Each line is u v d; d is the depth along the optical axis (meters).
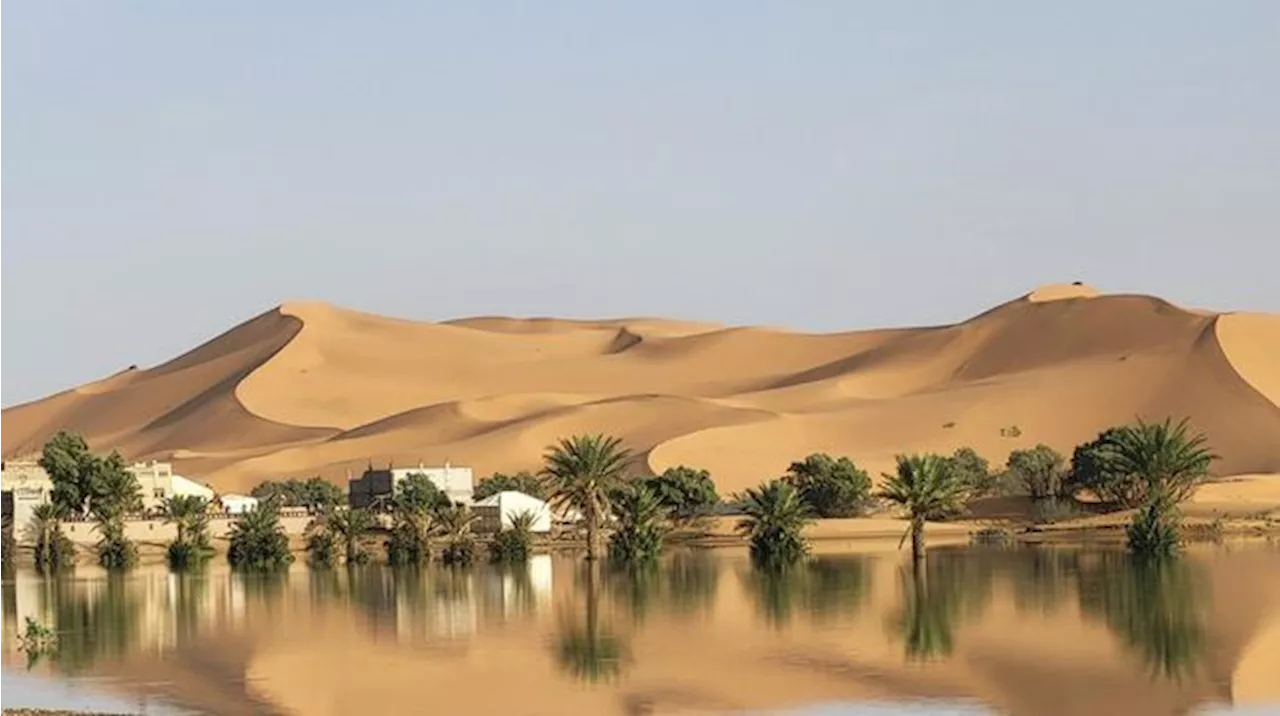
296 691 72.00
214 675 76.81
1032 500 199.62
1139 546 144.00
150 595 121.81
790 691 70.19
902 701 67.44
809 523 194.62
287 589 125.94
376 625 96.44
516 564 155.62
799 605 104.06
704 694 69.88
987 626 90.62
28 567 166.25
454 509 167.62
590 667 77.94
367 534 178.75
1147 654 79.12
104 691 72.50
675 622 95.75
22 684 74.69
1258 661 76.69
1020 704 66.44
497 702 68.62
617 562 153.75
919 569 132.00
